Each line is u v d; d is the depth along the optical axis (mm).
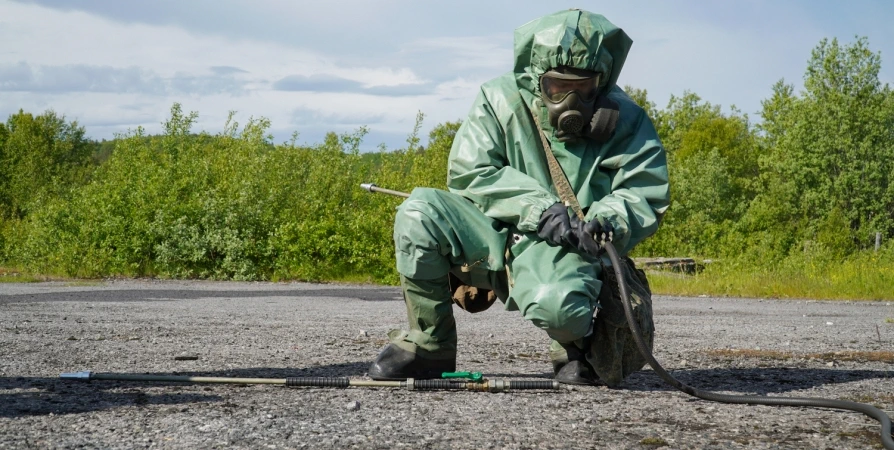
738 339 8203
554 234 4453
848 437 3646
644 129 4930
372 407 4172
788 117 50781
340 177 21406
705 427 3816
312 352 6633
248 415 3914
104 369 5566
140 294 14086
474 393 4676
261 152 22547
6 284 16672
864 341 8117
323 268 19000
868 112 43438
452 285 5160
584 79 4645
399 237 4809
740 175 66250
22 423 3701
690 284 17859
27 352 6383
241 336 7797
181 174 20688
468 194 4844
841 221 32625
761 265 20031
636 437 3584
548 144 4855
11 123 69562
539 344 7539
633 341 4723
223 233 19062
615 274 4598
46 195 25656
